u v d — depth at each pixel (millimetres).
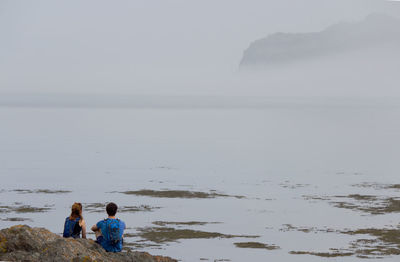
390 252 39156
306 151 175000
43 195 76562
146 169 119750
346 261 37094
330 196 77125
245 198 76000
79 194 78500
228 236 46812
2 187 86188
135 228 48469
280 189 87562
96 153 158500
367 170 121250
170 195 77688
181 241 43750
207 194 79812
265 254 39781
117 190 83875
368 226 50062
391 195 76000
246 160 145625
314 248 41688
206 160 144250
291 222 55188
